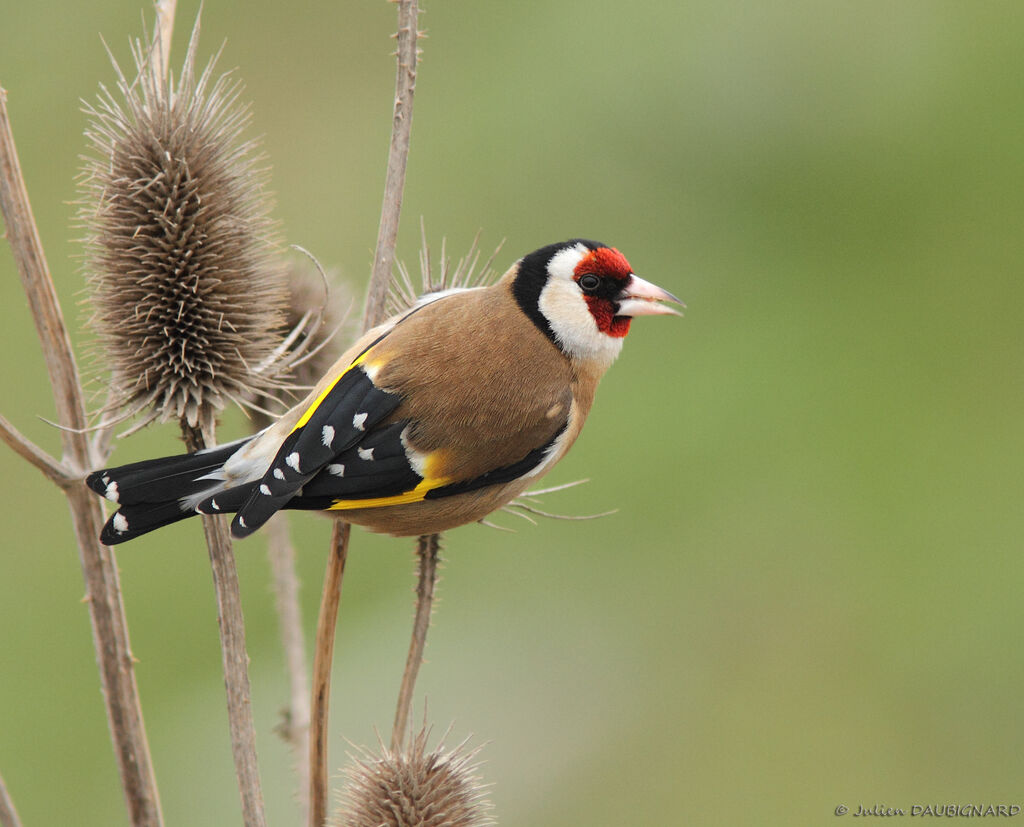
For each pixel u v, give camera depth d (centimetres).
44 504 1128
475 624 1112
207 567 1141
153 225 695
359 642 1093
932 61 1476
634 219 1374
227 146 727
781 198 1412
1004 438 1260
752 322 1365
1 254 1224
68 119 1243
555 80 1423
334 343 805
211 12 1310
